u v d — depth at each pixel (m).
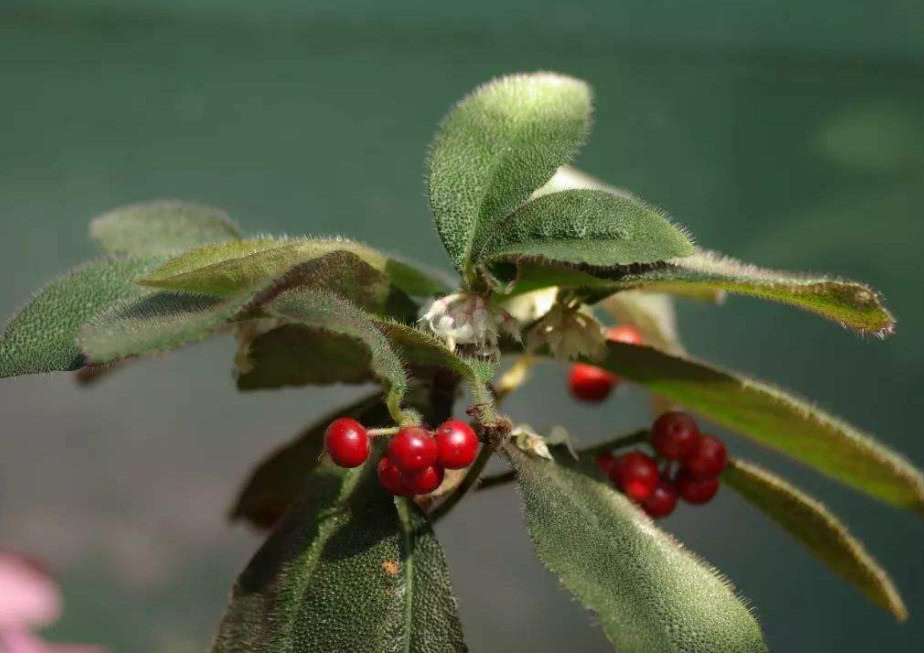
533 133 0.37
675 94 1.02
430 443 0.33
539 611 0.86
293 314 0.32
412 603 0.35
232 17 1.04
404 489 0.34
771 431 0.39
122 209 0.41
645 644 0.33
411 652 0.34
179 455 0.94
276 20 1.04
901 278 0.95
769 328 0.95
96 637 0.82
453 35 1.04
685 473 0.39
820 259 0.95
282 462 0.40
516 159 0.36
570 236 0.34
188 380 0.98
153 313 0.33
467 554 0.89
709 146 1.00
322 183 1.01
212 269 0.34
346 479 0.36
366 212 0.99
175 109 1.03
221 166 1.02
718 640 0.33
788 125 1.00
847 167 0.99
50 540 0.86
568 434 0.37
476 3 1.00
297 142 1.03
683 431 0.38
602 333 0.37
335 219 0.98
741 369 0.93
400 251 0.97
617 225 0.34
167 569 0.87
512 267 0.35
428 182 0.36
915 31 0.97
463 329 0.35
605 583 0.34
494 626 0.85
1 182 1.00
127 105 1.04
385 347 0.32
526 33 1.03
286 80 1.05
